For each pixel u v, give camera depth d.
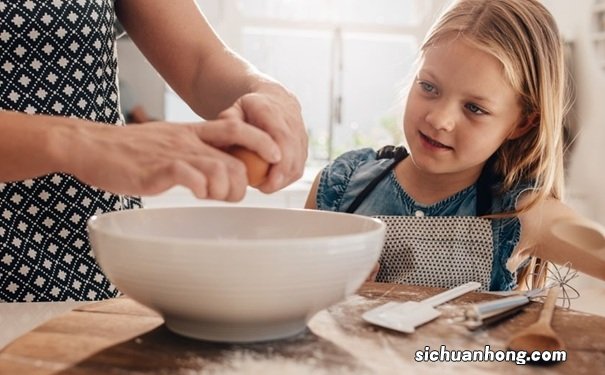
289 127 0.65
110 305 0.68
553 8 2.94
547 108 1.07
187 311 0.54
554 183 1.16
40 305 0.79
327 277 0.53
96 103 0.89
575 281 2.32
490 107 1.00
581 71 2.75
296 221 0.71
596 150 2.67
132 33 0.95
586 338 0.60
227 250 0.50
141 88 2.95
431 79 1.03
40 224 0.85
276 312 0.54
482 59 1.00
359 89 3.33
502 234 1.09
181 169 0.53
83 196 0.87
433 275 1.10
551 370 0.52
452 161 1.03
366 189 1.23
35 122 0.57
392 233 1.12
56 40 0.84
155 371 0.50
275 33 3.30
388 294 0.75
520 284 1.18
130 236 0.52
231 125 0.59
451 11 1.11
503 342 0.59
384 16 3.38
